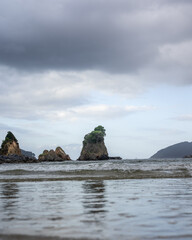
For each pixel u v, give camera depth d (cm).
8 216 718
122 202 948
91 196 1129
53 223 628
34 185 1672
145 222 629
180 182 1758
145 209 802
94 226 594
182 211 764
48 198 1084
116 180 1975
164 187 1448
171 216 696
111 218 679
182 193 1185
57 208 844
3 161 13588
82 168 3234
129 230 555
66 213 757
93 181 1912
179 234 523
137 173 2525
